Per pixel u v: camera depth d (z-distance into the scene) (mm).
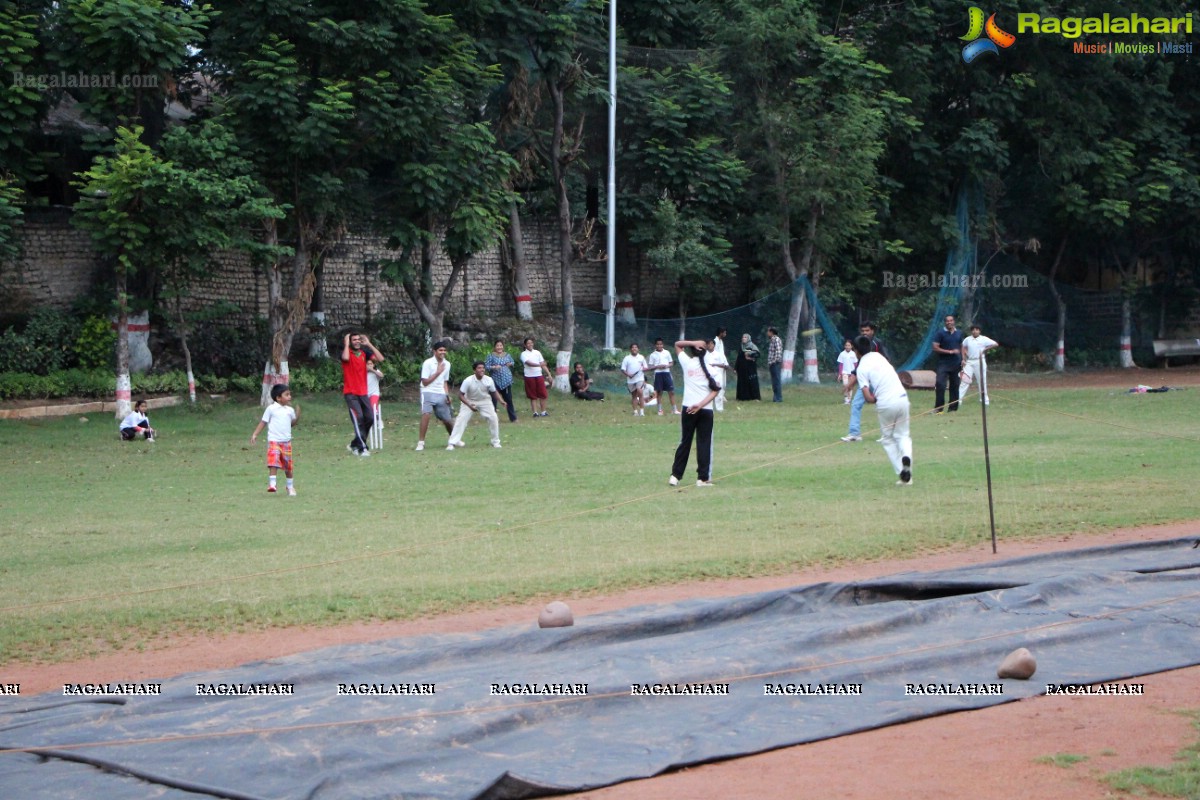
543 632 7715
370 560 11242
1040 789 5195
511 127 32375
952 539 11766
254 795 5188
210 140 25328
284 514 14078
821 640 7473
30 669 7852
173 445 22219
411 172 27625
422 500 15023
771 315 38438
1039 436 21266
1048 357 43344
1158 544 10633
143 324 29719
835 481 16062
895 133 37656
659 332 39312
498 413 28781
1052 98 39281
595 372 34094
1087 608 8312
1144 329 46250
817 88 34750
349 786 5297
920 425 23656
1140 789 5164
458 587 9969
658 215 35938
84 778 5504
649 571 10453
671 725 6125
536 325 37844
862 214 35719
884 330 39375
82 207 24500
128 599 9727
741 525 12750
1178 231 42719
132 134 24453
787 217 36094
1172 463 17141
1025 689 6664
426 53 28109
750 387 30844
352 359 20438
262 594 9844
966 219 40219
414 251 30328
